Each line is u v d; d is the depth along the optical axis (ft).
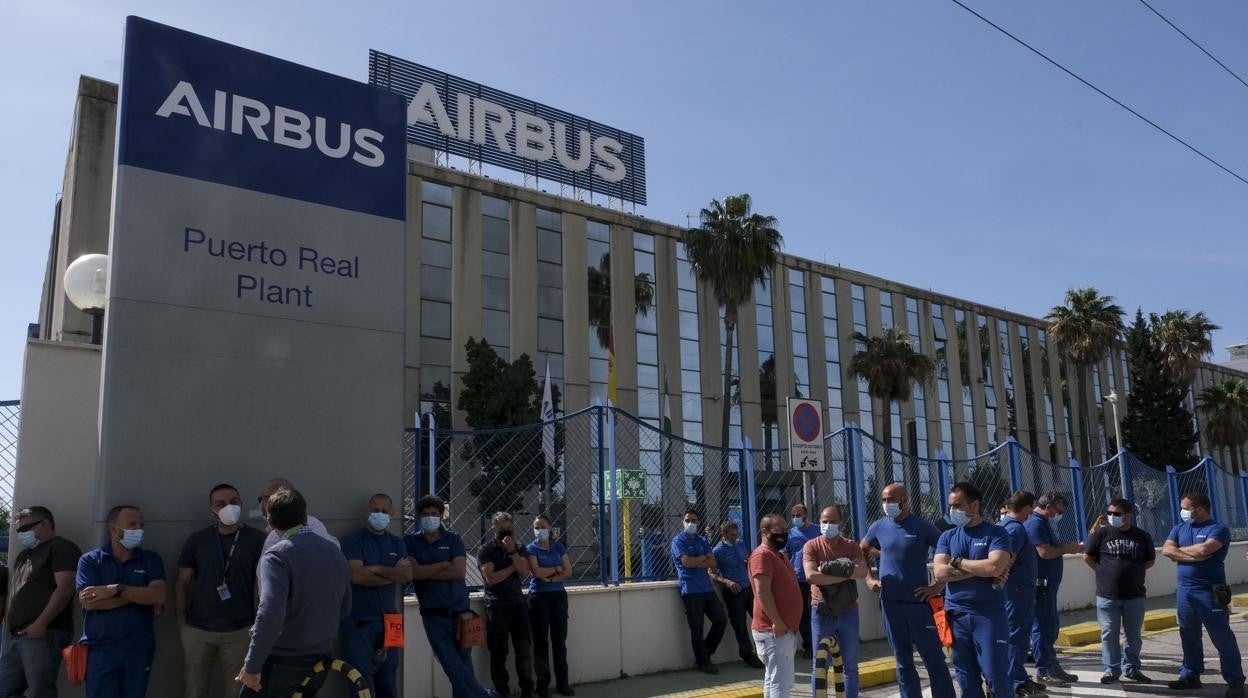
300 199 23.43
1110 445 205.57
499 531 28.43
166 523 20.47
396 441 24.17
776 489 38.58
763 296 140.36
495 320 111.14
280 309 22.68
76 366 22.90
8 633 21.26
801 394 141.59
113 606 19.29
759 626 22.31
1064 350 183.42
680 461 35.70
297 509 16.78
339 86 24.62
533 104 125.90
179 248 21.36
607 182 131.23
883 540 23.70
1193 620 27.94
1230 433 201.87
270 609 15.71
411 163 107.96
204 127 22.12
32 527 21.34
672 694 28.60
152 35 21.66
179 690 20.54
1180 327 196.85
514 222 115.55
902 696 23.30
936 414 164.86
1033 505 30.86
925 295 169.68
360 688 16.80
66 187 94.02
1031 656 35.06
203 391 21.29
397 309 24.73
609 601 31.94
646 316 126.11
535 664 28.45
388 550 22.79
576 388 116.37
